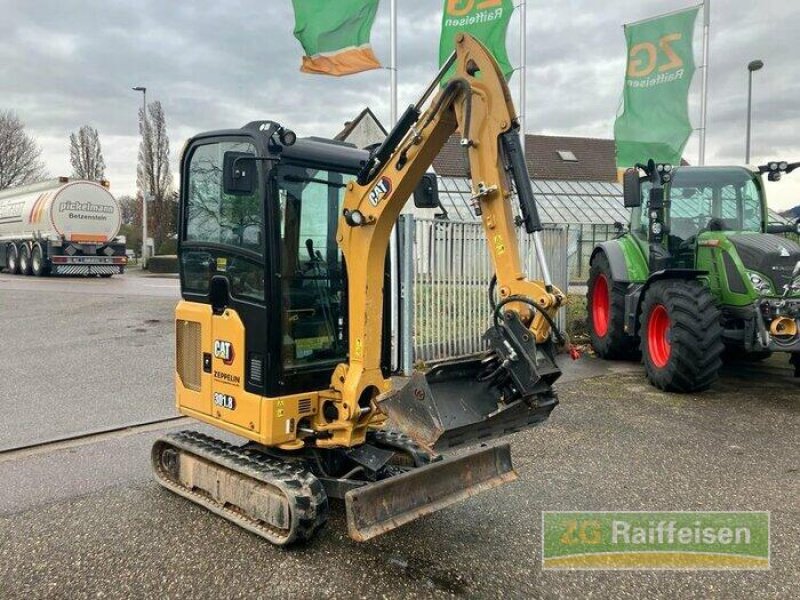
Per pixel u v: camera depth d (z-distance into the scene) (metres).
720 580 3.40
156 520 4.08
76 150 45.75
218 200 4.18
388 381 4.20
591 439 5.62
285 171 3.94
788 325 6.55
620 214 28.28
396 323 8.03
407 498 3.46
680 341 6.86
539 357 3.41
